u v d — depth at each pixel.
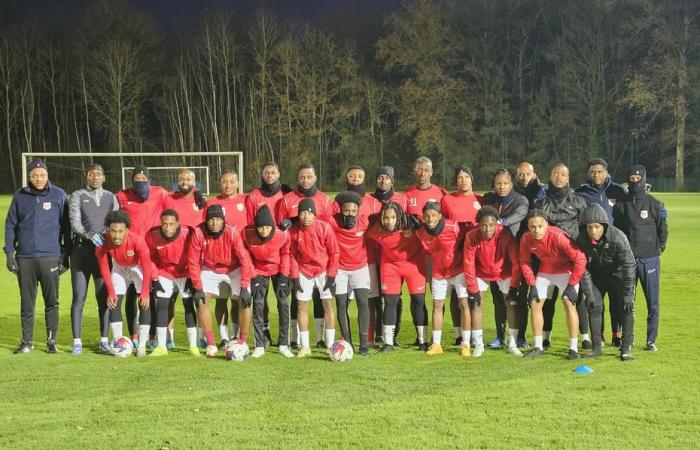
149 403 5.29
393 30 54.66
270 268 7.02
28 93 50.47
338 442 4.45
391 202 6.97
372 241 7.31
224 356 6.89
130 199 7.44
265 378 6.00
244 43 53.09
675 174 49.88
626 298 6.52
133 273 7.02
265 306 7.46
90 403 5.29
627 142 50.59
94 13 51.38
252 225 6.97
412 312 7.28
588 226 6.43
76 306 7.05
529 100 52.84
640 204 6.94
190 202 7.62
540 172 49.62
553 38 52.41
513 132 51.78
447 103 51.34
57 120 51.81
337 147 52.12
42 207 7.03
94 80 50.09
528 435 4.55
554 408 5.09
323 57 51.97
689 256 14.52
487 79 51.56
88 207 7.20
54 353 7.03
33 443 4.46
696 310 9.08
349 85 51.62
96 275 7.20
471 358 6.75
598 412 5.00
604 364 6.38
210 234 6.81
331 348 6.71
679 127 47.19
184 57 53.44
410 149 53.28
